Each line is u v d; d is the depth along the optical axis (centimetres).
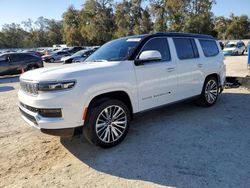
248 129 466
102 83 383
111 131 404
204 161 353
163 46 493
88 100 371
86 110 371
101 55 480
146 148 401
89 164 361
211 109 603
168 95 494
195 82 560
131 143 422
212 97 623
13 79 1514
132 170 339
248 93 764
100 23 6406
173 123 512
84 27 6631
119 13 5709
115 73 401
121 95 424
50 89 351
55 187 309
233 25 7956
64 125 355
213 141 418
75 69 377
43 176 336
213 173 322
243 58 2194
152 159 366
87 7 6391
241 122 504
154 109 471
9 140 462
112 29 6425
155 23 5253
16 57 1611
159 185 304
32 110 375
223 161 351
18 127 536
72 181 321
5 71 1573
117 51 464
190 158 363
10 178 335
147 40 463
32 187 312
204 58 586
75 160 375
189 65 536
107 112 395
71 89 354
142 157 373
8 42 11088
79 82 361
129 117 427
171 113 579
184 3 4891
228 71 1274
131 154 383
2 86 1207
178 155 374
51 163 370
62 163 368
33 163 373
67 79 353
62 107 350
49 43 11212
